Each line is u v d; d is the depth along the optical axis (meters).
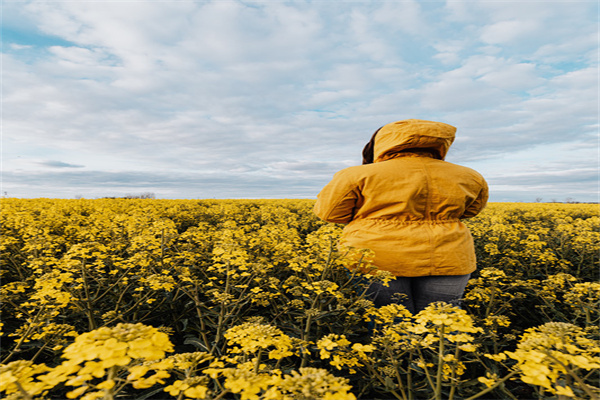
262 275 2.65
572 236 4.89
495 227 5.08
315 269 2.65
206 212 8.70
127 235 4.42
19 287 2.38
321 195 2.60
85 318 2.72
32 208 7.90
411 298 2.49
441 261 2.26
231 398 1.68
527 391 2.07
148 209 7.23
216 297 2.26
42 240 3.33
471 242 2.50
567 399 1.08
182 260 3.50
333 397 0.85
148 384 0.78
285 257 3.30
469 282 3.00
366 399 1.92
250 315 2.90
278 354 1.23
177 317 2.83
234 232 3.44
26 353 2.34
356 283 2.60
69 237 4.52
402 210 2.32
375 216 2.43
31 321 2.05
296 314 2.47
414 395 1.76
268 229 4.27
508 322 2.28
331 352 1.72
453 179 2.36
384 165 2.40
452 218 2.43
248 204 14.43
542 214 9.20
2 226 4.71
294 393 0.91
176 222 7.24
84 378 0.73
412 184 2.29
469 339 1.16
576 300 2.46
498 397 1.80
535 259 4.15
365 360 1.67
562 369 0.97
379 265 2.37
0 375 0.75
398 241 2.30
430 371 1.78
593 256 4.21
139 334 0.80
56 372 0.73
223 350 2.06
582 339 1.23
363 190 2.40
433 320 1.17
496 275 2.64
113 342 0.75
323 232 2.56
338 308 2.27
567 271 4.29
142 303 2.70
